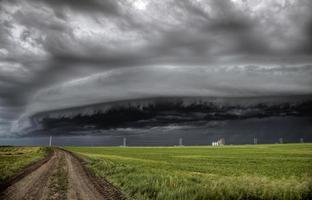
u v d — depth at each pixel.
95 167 46.22
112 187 24.83
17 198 19.25
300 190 16.64
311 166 67.00
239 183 18.84
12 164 46.94
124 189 23.44
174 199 17.80
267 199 16.09
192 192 18.58
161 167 56.25
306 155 118.50
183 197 17.78
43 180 29.06
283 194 16.41
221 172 50.78
